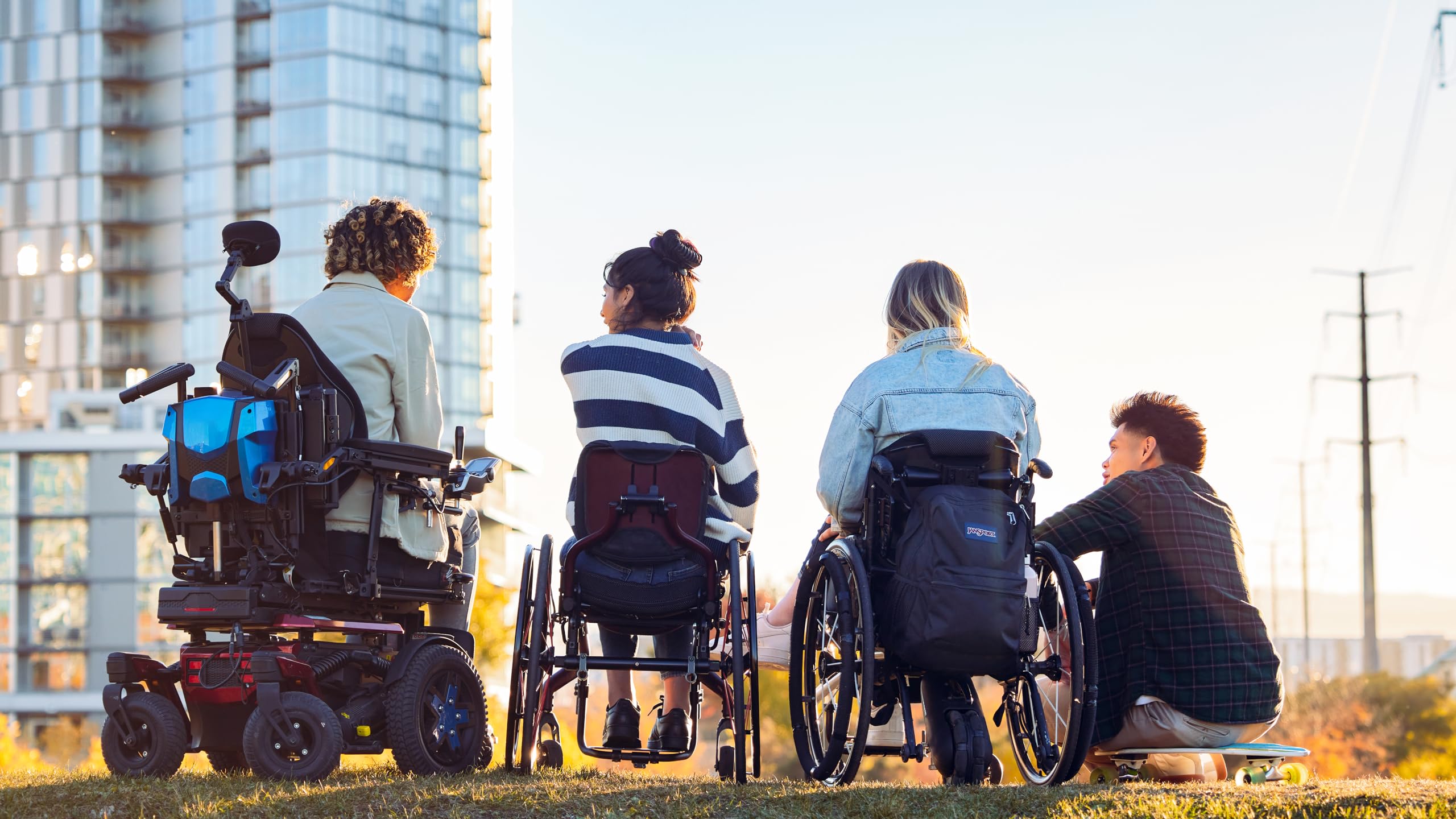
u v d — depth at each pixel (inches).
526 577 190.7
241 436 167.5
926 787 163.3
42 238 3548.2
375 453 177.6
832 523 186.4
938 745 171.8
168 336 3508.9
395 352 187.8
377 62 3430.1
